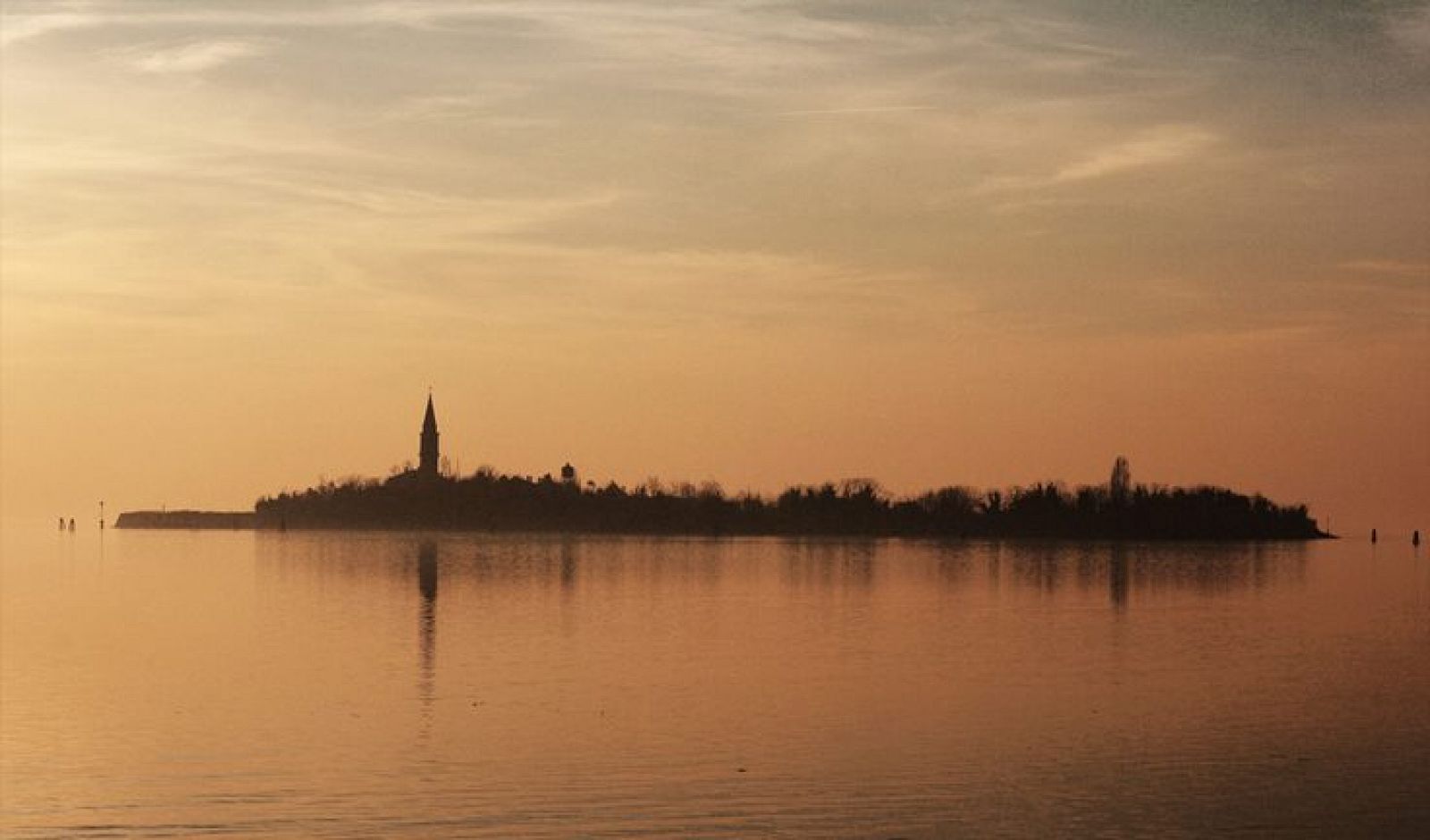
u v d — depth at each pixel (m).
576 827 55.72
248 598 160.25
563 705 80.56
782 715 77.75
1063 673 95.62
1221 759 67.25
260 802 59.06
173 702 81.06
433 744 69.38
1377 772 64.56
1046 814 57.88
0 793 60.22
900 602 157.25
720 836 55.06
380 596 163.38
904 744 69.94
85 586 180.50
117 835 54.94
